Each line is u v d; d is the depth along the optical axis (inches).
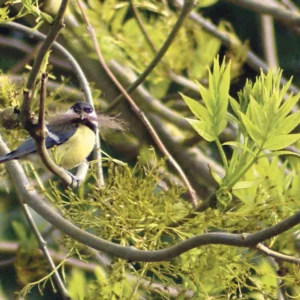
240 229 267.1
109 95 447.8
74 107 352.2
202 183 443.5
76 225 274.2
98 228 271.4
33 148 313.0
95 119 314.7
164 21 436.8
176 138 445.1
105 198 266.1
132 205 264.7
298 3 631.8
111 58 434.3
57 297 562.3
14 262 365.1
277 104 259.9
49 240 427.8
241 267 271.3
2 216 501.0
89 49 441.4
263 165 290.0
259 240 231.0
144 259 246.7
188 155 444.5
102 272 331.3
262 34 525.0
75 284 325.7
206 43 440.5
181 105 482.9
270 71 274.8
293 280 271.3
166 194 268.1
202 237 236.4
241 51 441.4
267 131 259.6
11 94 315.9
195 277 265.6
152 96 459.8
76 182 283.1
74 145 346.3
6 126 287.7
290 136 259.8
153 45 432.1
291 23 449.7
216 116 269.3
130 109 438.3
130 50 434.3
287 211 278.5
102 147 454.0
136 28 431.5
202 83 442.0
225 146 555.5
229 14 677.9
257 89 273.1
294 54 678.5
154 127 445.4
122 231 265.7
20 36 629.0
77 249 282.4
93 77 448.1
